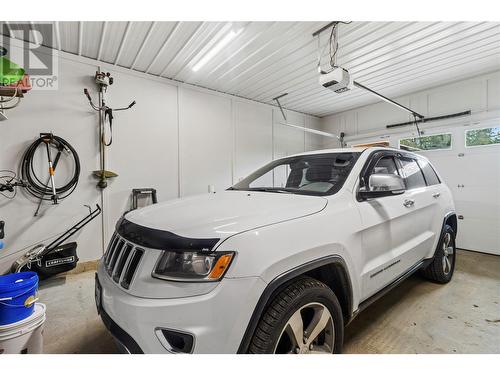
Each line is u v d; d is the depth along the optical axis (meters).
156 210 1.52
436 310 2.36
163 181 4.54
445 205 2.86
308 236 1.30
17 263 3.02
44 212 3.46
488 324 2.13
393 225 1.96
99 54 3.69
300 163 2.30
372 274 1.70
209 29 3.14
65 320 2.26
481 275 3.29
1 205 3.20
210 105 5.16
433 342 1.88
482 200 4.48
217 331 1.00
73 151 3.56
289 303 1.19
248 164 5.82
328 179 1.94
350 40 3.42
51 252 3.18
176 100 4.69
